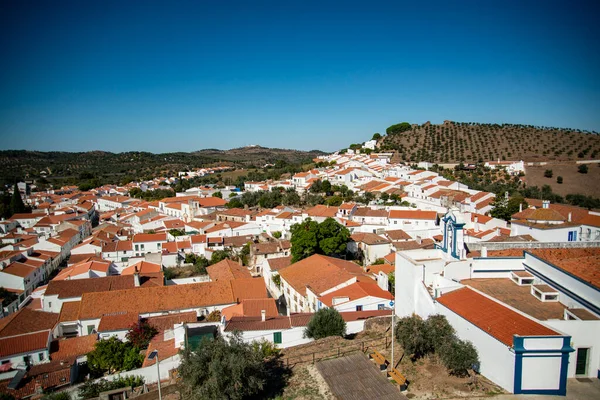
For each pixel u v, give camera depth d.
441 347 27.38
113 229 125.44
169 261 93.38
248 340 39.22
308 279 59.19
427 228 96.25
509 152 194.88
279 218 113.44
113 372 43.19
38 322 55.00
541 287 31.27
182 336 41.72
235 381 24.78
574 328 25.06
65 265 104.88
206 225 118.88
